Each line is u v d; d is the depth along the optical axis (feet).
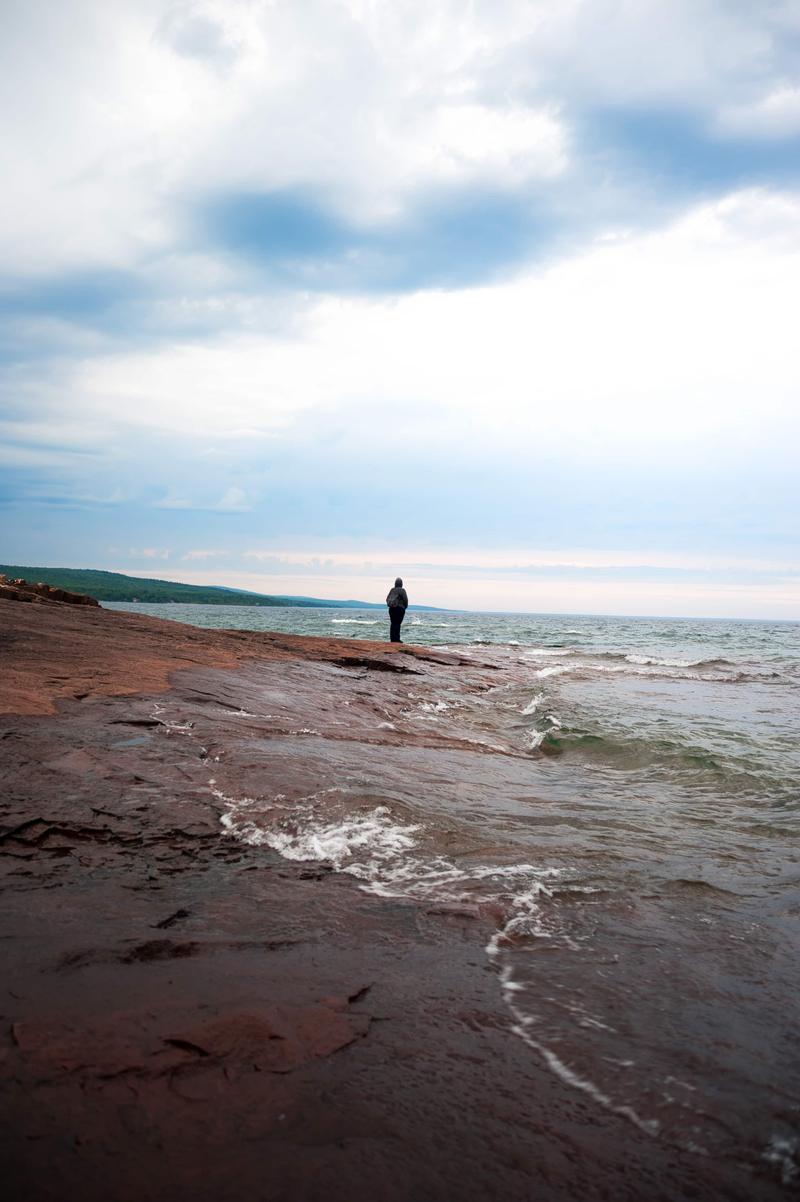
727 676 71.36
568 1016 8.23
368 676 47.70
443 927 10.68
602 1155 5.83
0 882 10.85
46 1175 5.03
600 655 92.07
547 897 12.30
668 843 16.67
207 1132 5.71
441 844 14.89
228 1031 7.16
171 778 16.47
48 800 14.07
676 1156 5.89
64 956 8.62
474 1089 6.64
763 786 23.31
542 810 19.07
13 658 27.94
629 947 10.46
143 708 23.07
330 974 8.80
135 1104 5.95
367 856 13.73
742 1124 6.37
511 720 40.70
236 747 20.02
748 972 9.83
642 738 31.63
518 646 104.37
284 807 15.72
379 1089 6.52
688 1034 7.98
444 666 62.75
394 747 25.39
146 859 12.44
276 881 12.09
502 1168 5.59
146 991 7.89
